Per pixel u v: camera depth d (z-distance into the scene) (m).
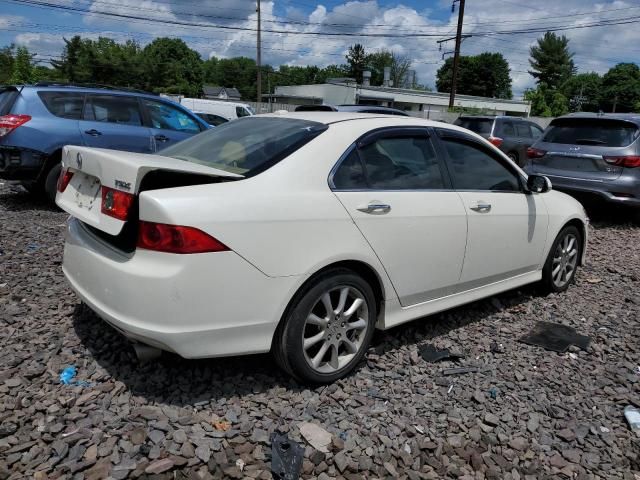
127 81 62.19
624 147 8.15
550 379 3.54
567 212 5.02
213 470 2.44
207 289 2.66
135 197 2.72
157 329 2.63
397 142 3.64
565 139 8.80
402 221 3.42
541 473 2.67
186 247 2.60
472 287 4.15
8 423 2.63
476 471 2.64
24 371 3.10
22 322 3.72
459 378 3.46
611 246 7.39
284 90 59.53
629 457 2.83
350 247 3.13
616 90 84.31
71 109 7.46
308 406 2.99
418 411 3.07
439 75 100.31
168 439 2.61
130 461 2.45
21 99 7.18
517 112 60.09
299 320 2.98
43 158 7.21
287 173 3.03
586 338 4.18
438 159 3.86
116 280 2.74
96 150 3.10
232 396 3.01
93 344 3.46
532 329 4.32
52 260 5.12
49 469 2.37
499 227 4.20
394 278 3.45
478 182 4.15
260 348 2.89
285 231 2.88
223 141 3.54
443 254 3.74
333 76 107.38
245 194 2.83
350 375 3.38
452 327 4.25
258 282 2.80
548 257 4.93
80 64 60.28
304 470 2.50
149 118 8.15
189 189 2.75
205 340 2.71
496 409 3.15
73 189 3.31
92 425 2.67
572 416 3.15
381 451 2.70
